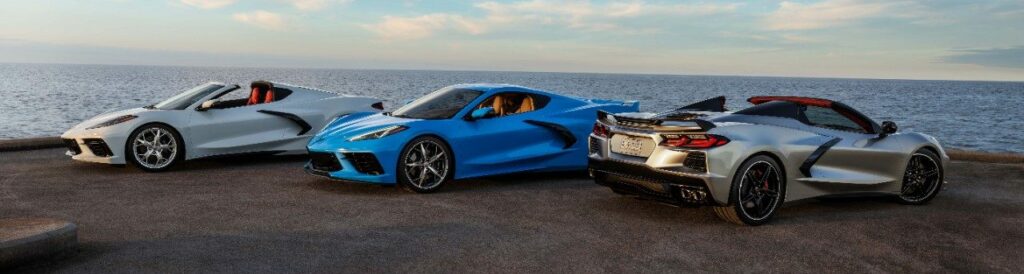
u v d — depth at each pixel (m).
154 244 4.28
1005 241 4.63
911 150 5.88
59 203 5.70
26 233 3.85
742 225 5.04
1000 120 54.34
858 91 178.00
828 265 3.98
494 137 6.74
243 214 5.27
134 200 5.85
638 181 5.19
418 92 97.00
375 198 6.04
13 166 7.89
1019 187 7.09
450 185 6.83
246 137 8.17
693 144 4.86
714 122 5.09
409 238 4.52
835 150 5.45
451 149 6.50
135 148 7.50
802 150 5.24
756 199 5.06
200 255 4.02
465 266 3.85
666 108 62.94
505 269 3.80
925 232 4.88
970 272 3.87
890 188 5.84
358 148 6.25
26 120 39.25
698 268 3.88
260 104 8.37
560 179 7.31
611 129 5.45
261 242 4.36
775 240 4.59
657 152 5.02
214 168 7.95
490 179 7.27
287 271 3.69
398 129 6.30
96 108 50.59
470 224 4.98
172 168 7.91
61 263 3.79
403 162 6.24
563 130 7.12
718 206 4.91
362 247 4.25
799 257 4.15
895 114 59.81
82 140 7.57
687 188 4.90
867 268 3.92
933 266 3.98
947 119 54.06
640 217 5.30
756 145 4.96
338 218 5.14
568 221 5.13
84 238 4.43
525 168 6.98
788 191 5.22
